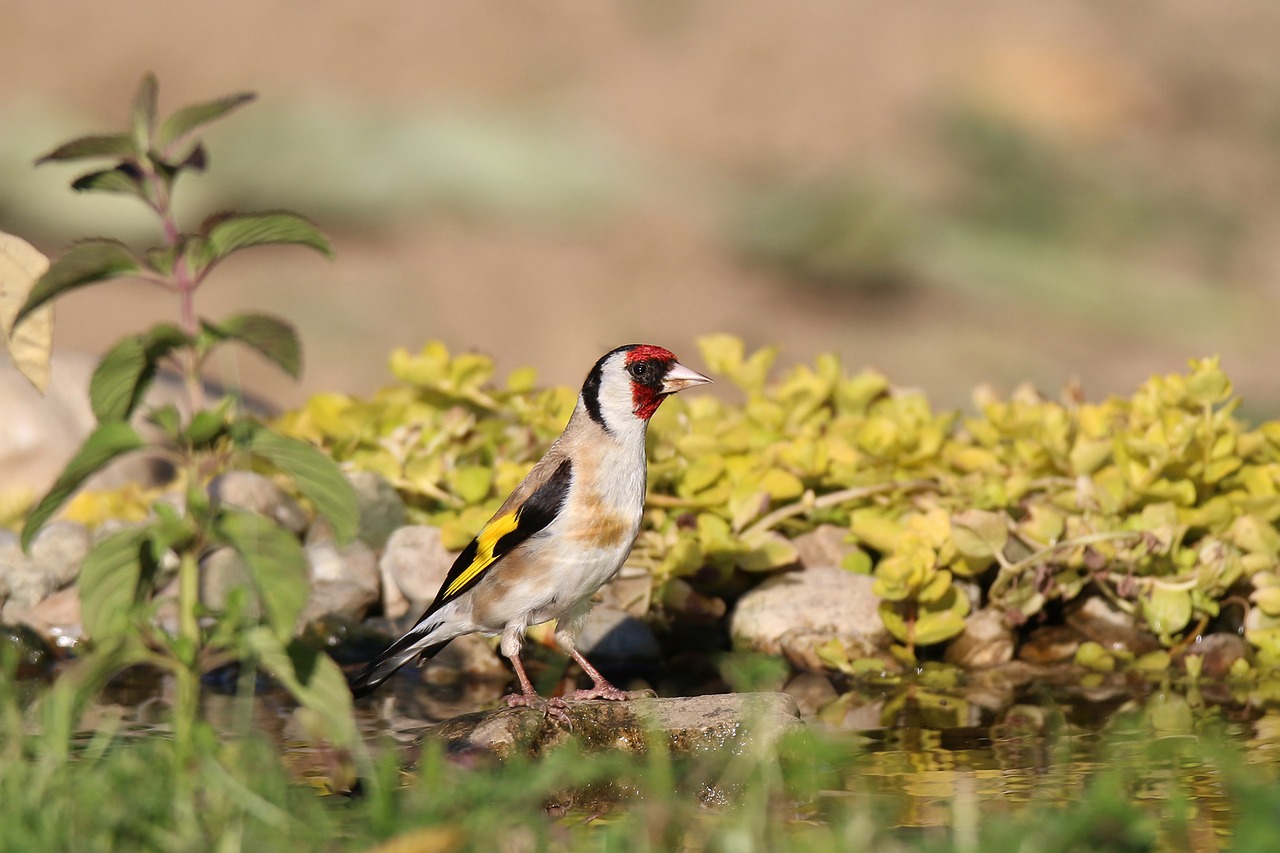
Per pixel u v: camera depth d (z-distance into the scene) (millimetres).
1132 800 6836
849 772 7500
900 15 43281
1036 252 33656
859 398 13070
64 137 34250
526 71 40875
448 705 9438
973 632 10508
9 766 5836
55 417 14062
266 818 5578
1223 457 11094
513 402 12812
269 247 31375
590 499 8789
